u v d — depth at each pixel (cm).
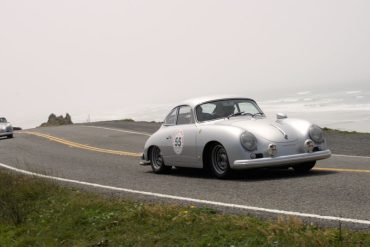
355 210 683
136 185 1043
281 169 1127
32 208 876
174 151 1133
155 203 817
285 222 607
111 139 2556
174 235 628
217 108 1105
